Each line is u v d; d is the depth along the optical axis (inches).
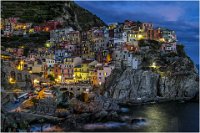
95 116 5625.0
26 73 7460.6
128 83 7721.5
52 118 5556.1
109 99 6929.1
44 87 7145.7
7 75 6875.0
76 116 5659.5
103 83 7770.7
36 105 5964.6
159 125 5442.9
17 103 6063.0
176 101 7800.2
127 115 6097.4
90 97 6579.7
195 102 7682.1
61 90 7126.0
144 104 7372.1
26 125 5191.9
